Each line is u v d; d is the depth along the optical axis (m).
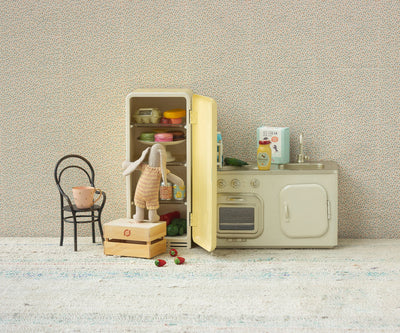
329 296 2.70
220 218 3.51
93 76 3.82
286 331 2.33
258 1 3.69
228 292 2.76
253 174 3.46
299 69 3.71
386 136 3.71
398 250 3.47
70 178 3.89
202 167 3.40
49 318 2.48
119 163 3.87
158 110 3.64
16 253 3.48
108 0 3.76
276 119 3.76
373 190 3.75
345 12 3.65
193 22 3.74
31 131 3.87
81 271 3.11
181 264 3.23
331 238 3.47
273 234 3.50
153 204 3.46
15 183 3.91
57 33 3.80
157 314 2.50
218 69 3.75
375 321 2.41
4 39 3.82
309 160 3.78
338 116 3.72
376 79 3.68
